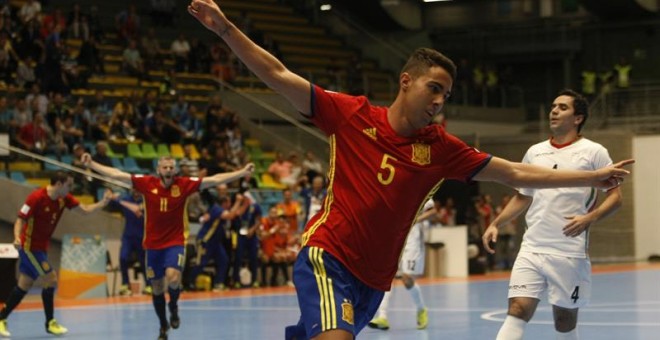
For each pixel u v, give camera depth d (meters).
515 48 47.97
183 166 26.03
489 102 45.09
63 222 25.61
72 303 21.95
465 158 6.25
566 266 9.51
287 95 6.04
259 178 31.50
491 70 46.91
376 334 15.25
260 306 20.58
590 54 47.22
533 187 6.45
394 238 6.20
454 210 33.91
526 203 9.77
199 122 33.56
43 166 26.06
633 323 16.41
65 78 31.77
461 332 15.37
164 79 34.16
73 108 30.84
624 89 44.22
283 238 27.08
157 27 39.47
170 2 39.72
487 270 33.28
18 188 25.39
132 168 29.25
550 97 47.97
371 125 6.14
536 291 9.58
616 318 17.28
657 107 43.41
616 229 38.72
